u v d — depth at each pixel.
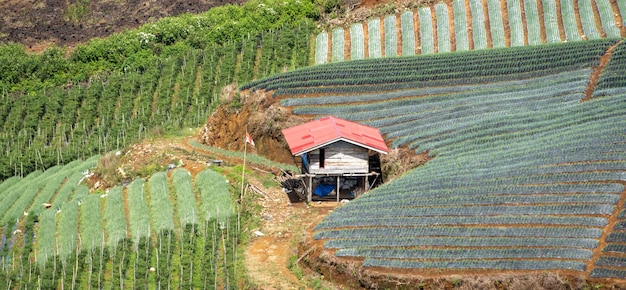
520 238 65.25
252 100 96.50
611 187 69.56
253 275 67.12
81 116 111.25
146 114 109.62
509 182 72.81
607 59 97.69
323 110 93.31
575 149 76.19
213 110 106.81
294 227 75.50
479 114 89.88
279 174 87.31
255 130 93.38
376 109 93.81
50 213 85.00
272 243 73.31
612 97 88.19
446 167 78.44
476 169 76.69
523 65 99.44
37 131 109.38
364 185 80.69
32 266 74.56
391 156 84.31
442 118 90.19
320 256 67.25
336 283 65.69
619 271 59.94
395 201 72.81
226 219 76.50
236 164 90.25
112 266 71.19
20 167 101.19
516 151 78.88
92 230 78.88
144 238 73.94
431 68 101.38
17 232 82.94
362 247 67.12
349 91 97.56
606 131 78.50
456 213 69.81
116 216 80.50
